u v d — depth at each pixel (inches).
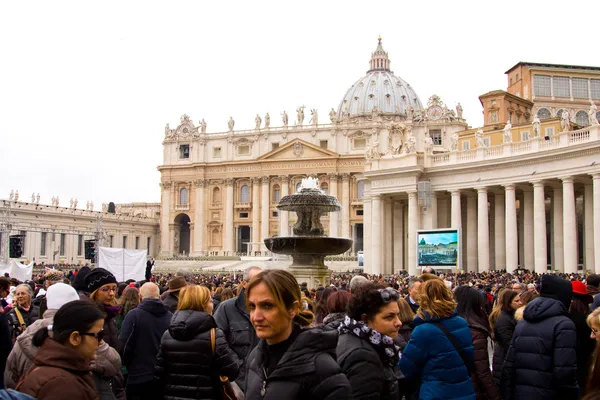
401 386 331.0
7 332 362.6
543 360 316.8
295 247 887.1
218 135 4899.1
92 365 292.2
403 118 5807.1
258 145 4771.2
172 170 4997.5
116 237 4798.2
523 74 3528.5
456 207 2076.8
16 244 1830.7
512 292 414.9
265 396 209.0
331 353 217.3
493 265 2396.7
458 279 1333.7
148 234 5226.4
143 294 385.4
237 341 377.1
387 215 2274.9
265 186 4658.0
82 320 233.1
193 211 4936.0
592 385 197.0
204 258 4431.6
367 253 2267.5
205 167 4889.3
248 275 395.9
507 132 1995.6
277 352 218.5
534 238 1910.7
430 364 292.4
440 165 2101.4
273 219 4662.9
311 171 4537.4
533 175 1887.3
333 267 3730.3
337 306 331.0
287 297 216.4
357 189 4488.2
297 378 207.5
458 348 295.0
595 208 1718.8
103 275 354.3
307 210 970.7
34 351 284.7
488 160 1977.1
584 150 1726.1
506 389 336.2
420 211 2118.6
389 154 2253.9
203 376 312.5
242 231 5007.4
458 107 4357.8
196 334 313.6
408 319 368.5
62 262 3909.9
